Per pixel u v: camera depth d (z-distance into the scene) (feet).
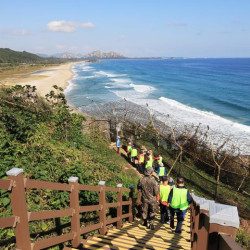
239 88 200.23
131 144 53.72
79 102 139.64
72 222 12.44
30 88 46.50
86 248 12.72
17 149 24.11
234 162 44.60
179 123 95.45
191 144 51.08
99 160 37.78
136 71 396.98
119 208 20.12
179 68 476.54
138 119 98.58
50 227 15.15
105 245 14.23
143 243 16.10
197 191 41.70
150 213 20.90
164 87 203.82
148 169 20.65
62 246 13.41
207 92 178.81
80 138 47.01
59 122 43.91
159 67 516.32
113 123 68.03
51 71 388.16
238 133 84.89
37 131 33.24
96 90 185.78
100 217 16.62
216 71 393.50
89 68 491.31
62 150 31.45
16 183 7.70
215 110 124.06
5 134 27.48
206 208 6.01
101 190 16.15
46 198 18.45
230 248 3.95
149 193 20.58
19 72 374.43
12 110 35.58
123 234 17.89
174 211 20.62
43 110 45.32
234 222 4.62
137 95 163.53
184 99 152.35
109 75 321.73
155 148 58.13
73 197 12.04
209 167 47.11
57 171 22.57
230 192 40.68
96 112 112.88
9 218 7.56
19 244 8.09
